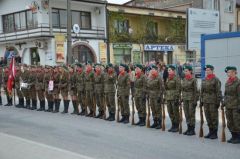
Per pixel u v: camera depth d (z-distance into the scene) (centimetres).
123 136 1091
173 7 4500
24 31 3278
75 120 1381
